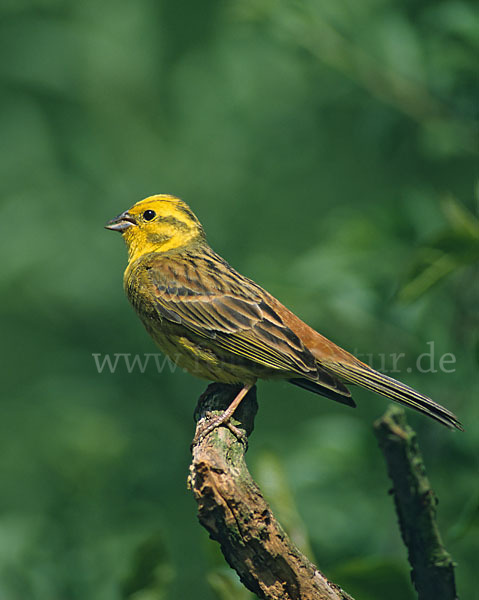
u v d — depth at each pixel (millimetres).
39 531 11602
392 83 11109
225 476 6367
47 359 15820
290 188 15789
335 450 10711
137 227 10828
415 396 8945
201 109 14859
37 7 14477
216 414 8578
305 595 6258
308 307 10891
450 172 13430
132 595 7582
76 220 15102
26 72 14406
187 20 14227
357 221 10992
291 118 14594
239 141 15141
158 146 15352
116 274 15195
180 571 13109
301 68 13461
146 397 14492
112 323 15258
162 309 9828
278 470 7672
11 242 14898
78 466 13195
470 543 10375
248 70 14320
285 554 6266
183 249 10648
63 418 14188
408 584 6980
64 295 15117
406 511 6672
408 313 10586
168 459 13539
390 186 15031
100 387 14555
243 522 6273
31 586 10953
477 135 11008
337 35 11242
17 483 14008
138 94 14898
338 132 14625
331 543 10297
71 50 14570
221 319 9578
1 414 14852
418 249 8008
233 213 15742
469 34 10562
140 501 13023
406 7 11680
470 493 10188
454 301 10312
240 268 15289
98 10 14539
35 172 14891
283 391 15047
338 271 10812
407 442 6605
